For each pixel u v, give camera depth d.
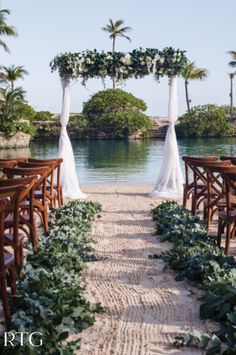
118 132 44.81
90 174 16.59
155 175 16.00
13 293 3.62
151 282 4.42
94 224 7.13
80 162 21.80
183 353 3.03
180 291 4.17
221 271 4.21
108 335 3.30
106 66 9.23
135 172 17.12
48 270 4.30
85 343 3.18
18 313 3.29
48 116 49.72
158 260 5.13
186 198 8.43
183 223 6.36
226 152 27.98
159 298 4.00
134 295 4.08
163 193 9.80
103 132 45.12
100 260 5.13
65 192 9.75
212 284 3.91
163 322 3.52
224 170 5.88
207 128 45.38
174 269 4.77
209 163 6.81
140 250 5.56
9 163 6.72
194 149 30.64
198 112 45.66
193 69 50.78
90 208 7.92
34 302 3.38
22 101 41.72
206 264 4.39
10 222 4.74
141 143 38.44
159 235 6.34
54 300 3.52
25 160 7.49
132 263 5.03
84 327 3.38
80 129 45.19
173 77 9.63
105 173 16.88
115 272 4.71
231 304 3.50
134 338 3.25
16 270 3.94
